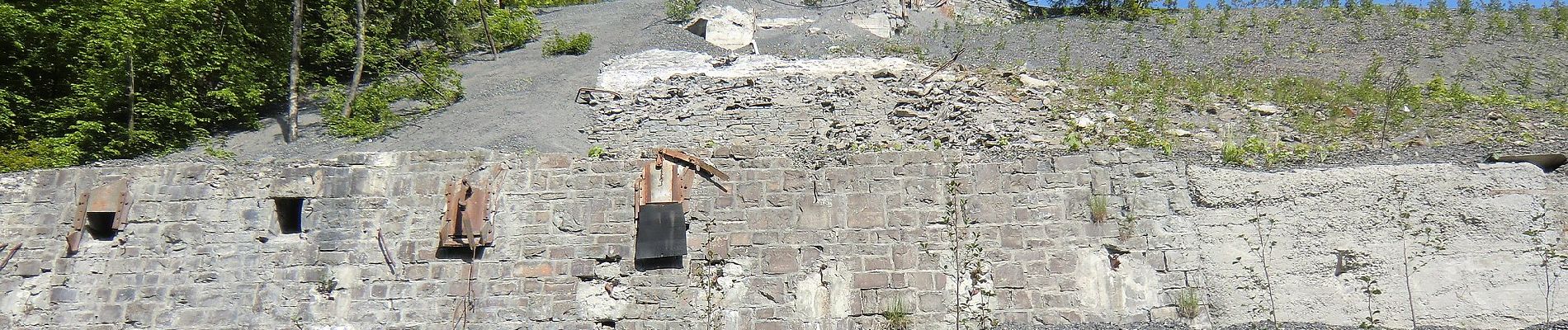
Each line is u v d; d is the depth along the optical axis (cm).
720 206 2859
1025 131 3719
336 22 5281
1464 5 5988
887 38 6041
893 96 4375
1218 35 5741
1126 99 4134
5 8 4172
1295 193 2744
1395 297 2633
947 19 6781
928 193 2836
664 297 2767
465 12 5962
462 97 4788
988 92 4297
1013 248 2759
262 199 2911
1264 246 2711
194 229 2892
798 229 2819
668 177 2892
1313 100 4022
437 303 2789
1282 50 5300
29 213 2939
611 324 2764
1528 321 2569
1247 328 2609
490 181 2912
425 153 2959
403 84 4797
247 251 2866
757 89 4534
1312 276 2677
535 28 6291
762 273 2778
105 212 2914
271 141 4234
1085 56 5238
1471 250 2645
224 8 4750
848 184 2859
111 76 4116
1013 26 6309
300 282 2827
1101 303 2686
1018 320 2680
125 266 2867
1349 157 2827
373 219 2886
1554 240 2634
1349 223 2705
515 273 2814
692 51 5494
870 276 2752
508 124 4147
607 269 2809
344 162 2945
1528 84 4453
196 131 4272
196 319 2808
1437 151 2856
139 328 2809
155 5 4388
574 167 2933
